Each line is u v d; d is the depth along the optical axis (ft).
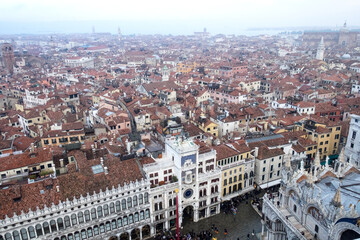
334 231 180.75
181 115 435.12
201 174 271.69
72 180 231.50
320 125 377.91
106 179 238.48
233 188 304.91
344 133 380.99
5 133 394.73
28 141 346.95
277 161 322.96
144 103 511.40
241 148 307.37
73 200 215.31
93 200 222.28
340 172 235.81
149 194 245.45
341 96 581.12
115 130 370.73
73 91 615.16
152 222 255.50
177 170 260.01
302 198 208.64
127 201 238.89
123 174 245.65
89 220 226.38
